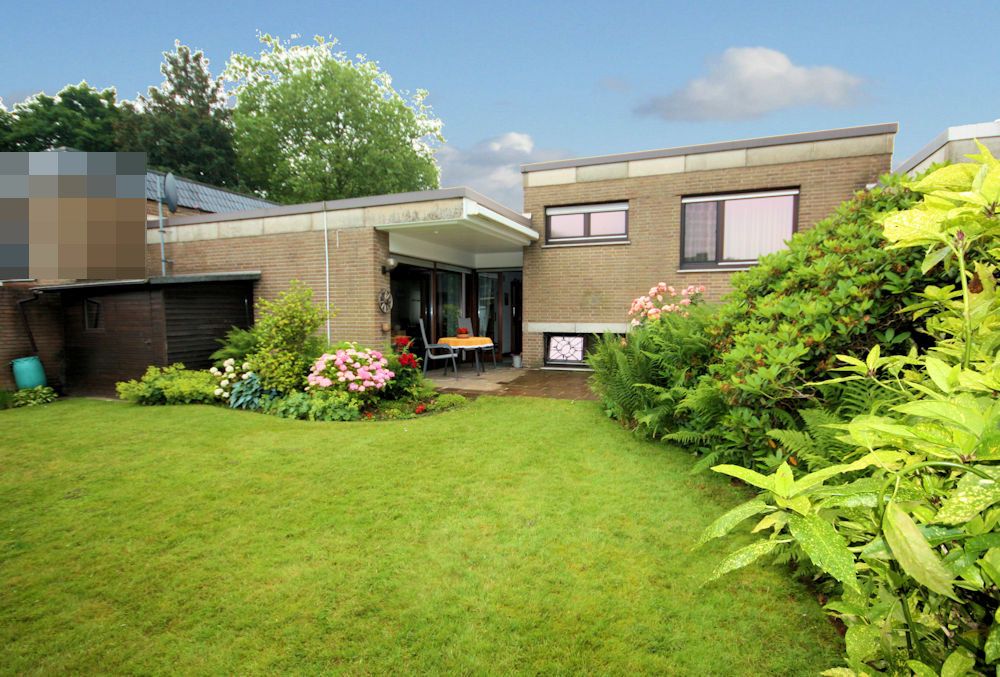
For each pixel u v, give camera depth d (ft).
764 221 31.35
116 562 9.47
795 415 11.98
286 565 9.24
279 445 17.15
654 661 6.68
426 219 27.55
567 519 10.93
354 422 20.98
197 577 8.90
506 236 32.91
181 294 28.48
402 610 7.86
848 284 10.51
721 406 13.61
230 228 32.83
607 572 8.79
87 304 30.76
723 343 14.38
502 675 6.50
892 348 10.44
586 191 34.96
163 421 21.29
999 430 2.66
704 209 32.55
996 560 2.65
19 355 31.45
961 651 2.98
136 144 96.53
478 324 43.83
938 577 2.31
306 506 11.88
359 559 9.39
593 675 6.48
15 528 10.96
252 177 98.12
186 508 11.89
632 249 34.06
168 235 34.96
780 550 8.62
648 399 17.98
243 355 27.14
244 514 11.50
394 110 91.86
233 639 7.29
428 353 34.24
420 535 10.30
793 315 11.45
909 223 3.99
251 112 88.22
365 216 28.99
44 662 6.91
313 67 90.02
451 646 7.04
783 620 7.41
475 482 13.25
